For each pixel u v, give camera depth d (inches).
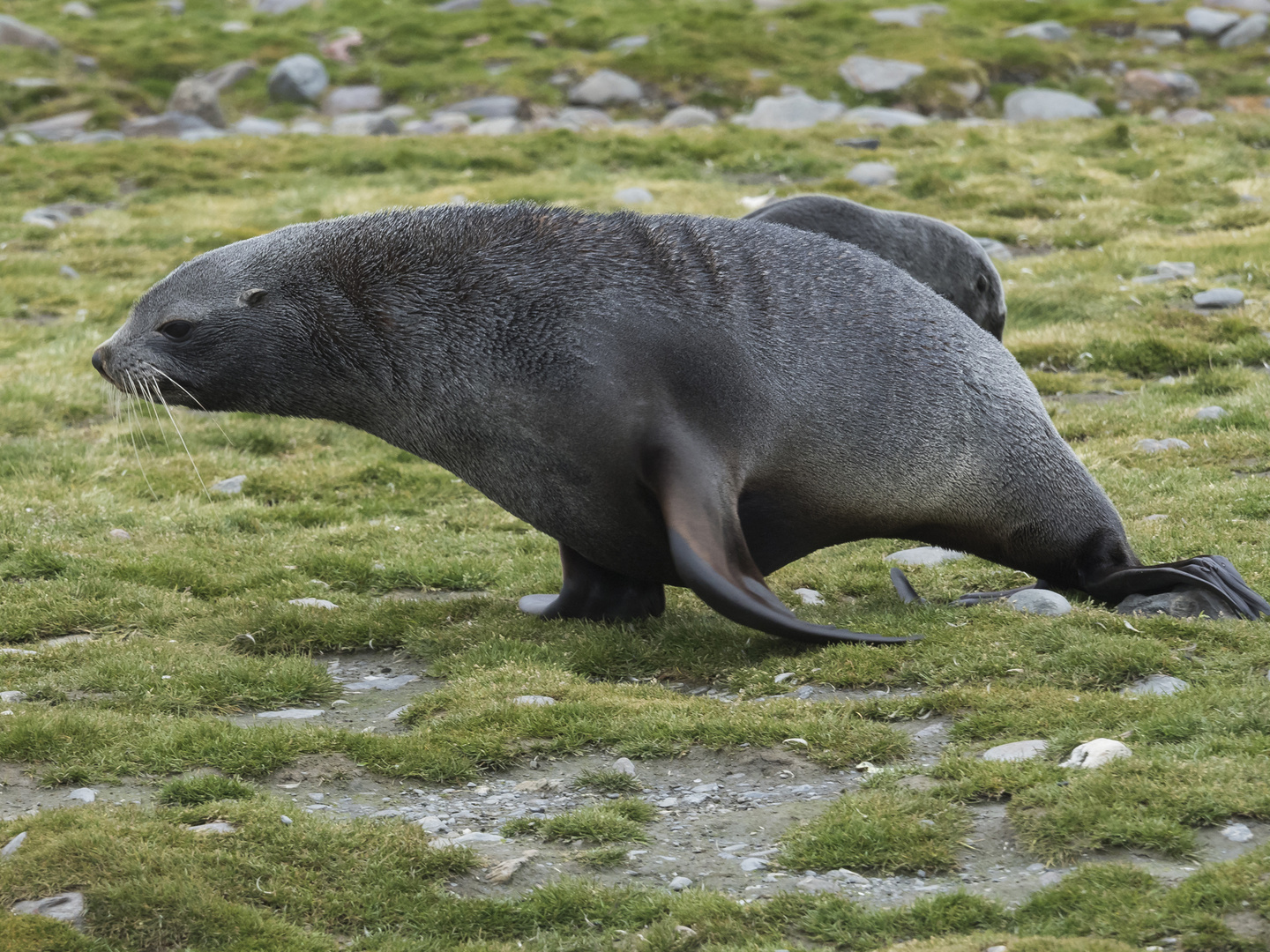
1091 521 814.5
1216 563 758.5
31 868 472.1
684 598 866.8
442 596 920.3
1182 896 421.4
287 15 4402.1
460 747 605.6
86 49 3836.1
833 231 1064.2
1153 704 582.9
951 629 711.1
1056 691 613.3
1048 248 2038.6
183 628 817.5
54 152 2733.8
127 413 1390.3
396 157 2655.0
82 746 604.4
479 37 4023.1
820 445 749.3
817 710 623.5
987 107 3383.4
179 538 1025.5
